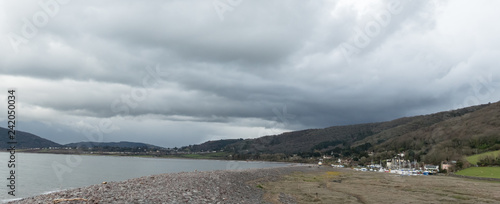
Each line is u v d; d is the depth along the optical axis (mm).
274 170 71750
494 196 37719
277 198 30625
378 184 52344
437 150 144625
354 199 32469
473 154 126938
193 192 25266
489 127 150750
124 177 72500
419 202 31719
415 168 136250
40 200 19797
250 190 34469
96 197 19922
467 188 47312
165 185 27609
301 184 46500
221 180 36438
